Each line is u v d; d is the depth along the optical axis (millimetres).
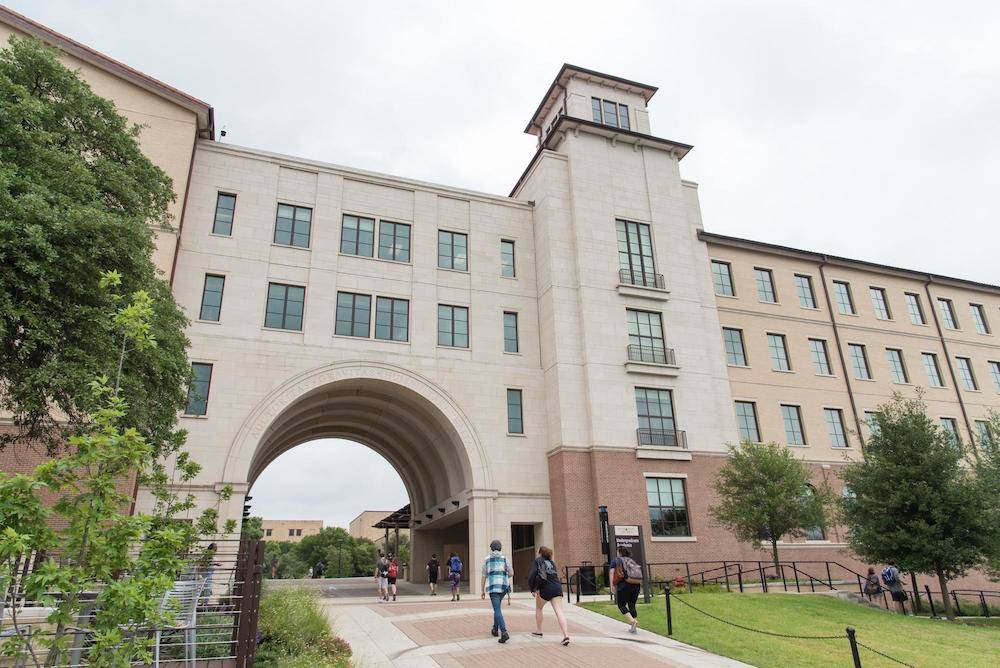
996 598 31281
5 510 5086
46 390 12469
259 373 24703
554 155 31797
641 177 32781
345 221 28531
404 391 27250
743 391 32312
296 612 12680
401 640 13562
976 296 41750
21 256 11195
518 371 28812
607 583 23469
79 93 14570
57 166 12969
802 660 12172
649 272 31062
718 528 27516
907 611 23562
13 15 22781
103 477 5609
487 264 30203
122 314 6914
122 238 13031
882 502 21781
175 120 25219
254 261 26109
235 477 22938
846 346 36125
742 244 35188
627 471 26906
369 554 78688
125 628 6109
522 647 12461
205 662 9422
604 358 28438
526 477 27219
